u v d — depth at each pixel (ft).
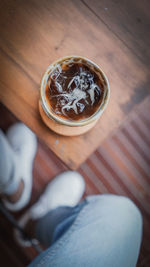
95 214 1.17
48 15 1.07
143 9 1.11
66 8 1.07
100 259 1.00
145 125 1.97
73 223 1.15
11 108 1.06
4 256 1.94
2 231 1.96
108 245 1.06
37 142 1.94
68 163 1.09
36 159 1.96
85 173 1.96
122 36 1.09
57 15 1.07
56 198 1.84
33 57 1.06
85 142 1.09
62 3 1.07
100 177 1.96
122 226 1.16
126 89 1.09
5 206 1.91
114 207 1.23
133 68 1.09
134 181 1.97
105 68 1.08
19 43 1.06
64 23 1.07
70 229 1.12
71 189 1.86
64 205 1.52
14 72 1.06
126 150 1.97
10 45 1.05
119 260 1.04
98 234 1.09
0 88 1.05
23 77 1.06
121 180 1.97
